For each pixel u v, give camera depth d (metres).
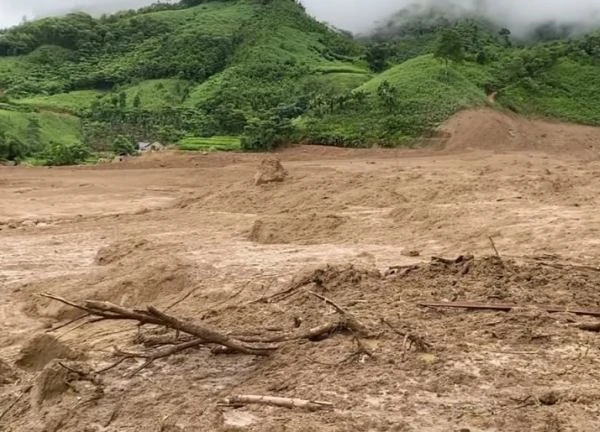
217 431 5.12
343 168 30.39
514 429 4.98
